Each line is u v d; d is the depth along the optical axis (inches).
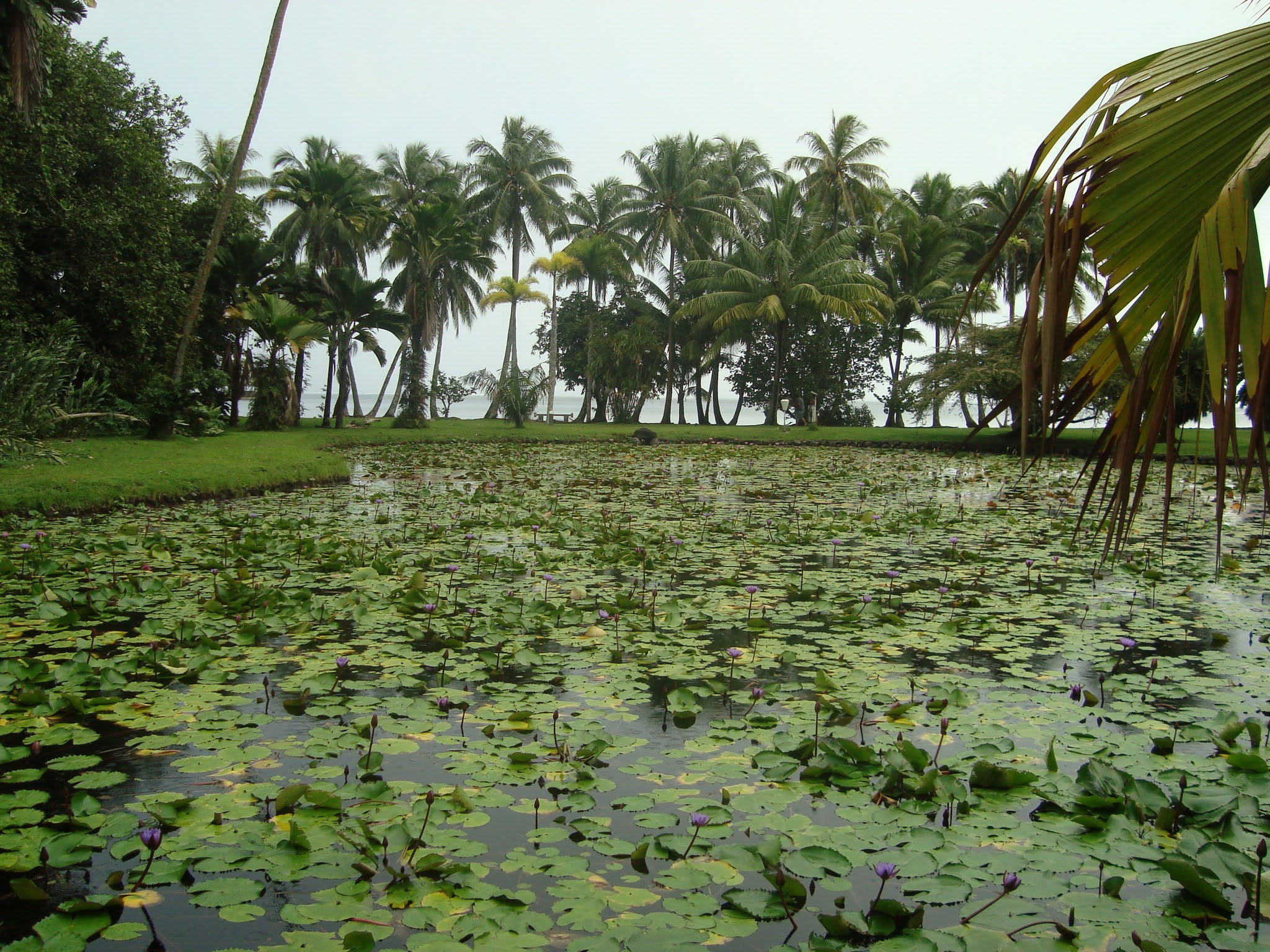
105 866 95.2
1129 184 65.4
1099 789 112.6
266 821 104.8
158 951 81.0
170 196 740.0
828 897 91.0
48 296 621.9
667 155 1234.0
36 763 121.3
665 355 1332.4
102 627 188.5
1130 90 66.2
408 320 1000.2
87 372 654.5
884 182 1242.6
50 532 288.0
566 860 96.4
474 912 86.5
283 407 927.7
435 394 1374.3
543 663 170.9
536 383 1114.1
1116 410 76.1
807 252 1182.3
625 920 86.1
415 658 172.2
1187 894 91.9
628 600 211.6
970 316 1090.1
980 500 452.8
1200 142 63.6
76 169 630.5
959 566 269.9
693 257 1293.1
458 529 326.3
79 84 609.3
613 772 122.0
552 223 1301.7
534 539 309.1
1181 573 264.4
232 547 270.5
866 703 148.7
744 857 96.7
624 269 1263.5
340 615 201.2
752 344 1322.6
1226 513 397.7
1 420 450.3
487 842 101.5
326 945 81.4
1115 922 85.6
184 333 666.8
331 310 942.4
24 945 80.7
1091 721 142.3
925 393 973.8
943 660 176.1
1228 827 102.5
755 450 872.3
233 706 144.1
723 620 204.5
